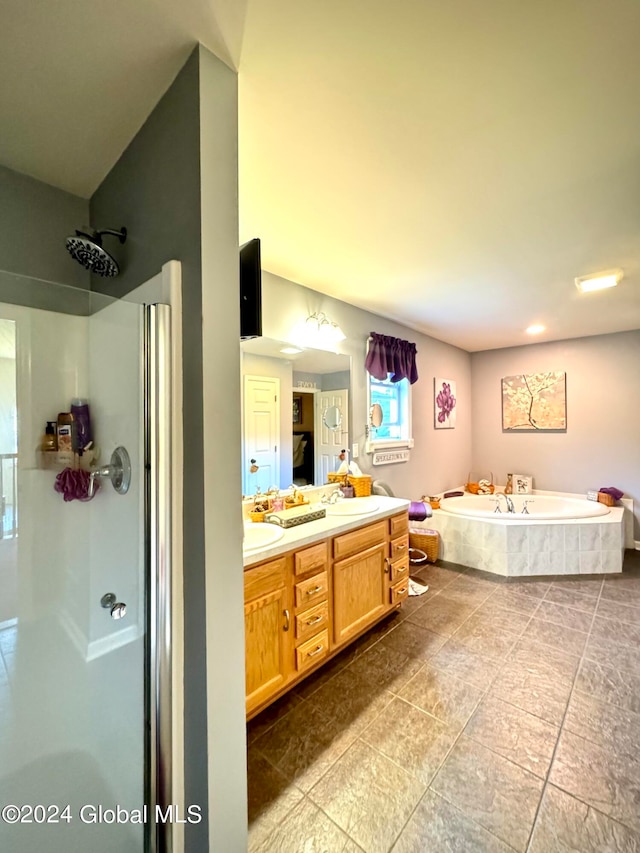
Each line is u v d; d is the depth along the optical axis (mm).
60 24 871
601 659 2062
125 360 1175
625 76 1016
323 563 1969
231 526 1021
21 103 1104
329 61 985
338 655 2127
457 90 1069
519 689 1838
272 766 1439
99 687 1215
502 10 853
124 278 1338
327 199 1597
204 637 974
